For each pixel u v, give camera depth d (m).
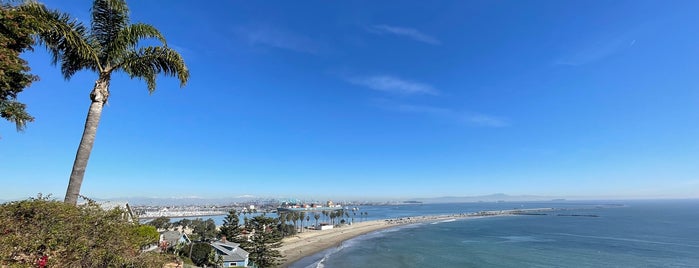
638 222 199.38
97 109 14.18
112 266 8.91
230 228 72.44
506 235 136.88
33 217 8.18
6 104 11.07
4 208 8.00
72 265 8.02
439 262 76.31
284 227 131.25
